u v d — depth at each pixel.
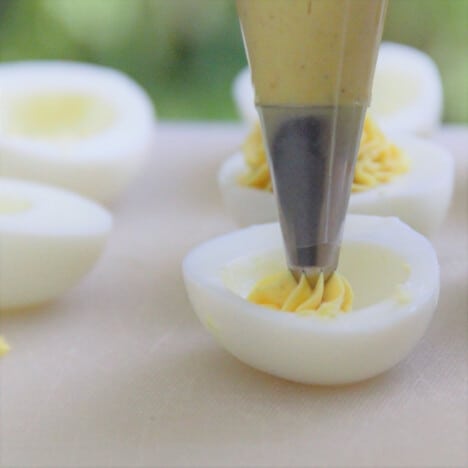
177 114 0.81
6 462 0.29
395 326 0.30
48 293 0.36
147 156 0.51
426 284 0.31
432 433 0.29
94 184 0.45
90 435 0.30
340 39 0.29
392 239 0.33
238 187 0.39
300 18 0.28
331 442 0.29
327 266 0.31
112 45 0.82
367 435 0.29
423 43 0.82
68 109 0.51
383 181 0.38
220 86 0.82
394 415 0.30
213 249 0.33
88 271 0.37
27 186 0.39
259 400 0.31
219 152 0.52
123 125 0.47
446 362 0.32
